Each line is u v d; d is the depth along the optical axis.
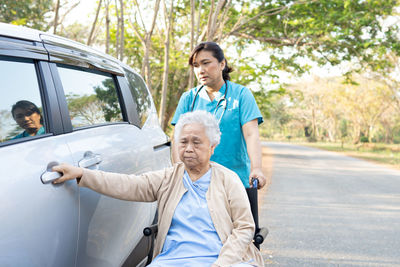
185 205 2.04
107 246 2.12
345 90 46.81
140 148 2.61
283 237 5.13
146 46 7.96
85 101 2.21
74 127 2.03
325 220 6.22
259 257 2.08
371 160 24.41
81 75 2.25
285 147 46.81
